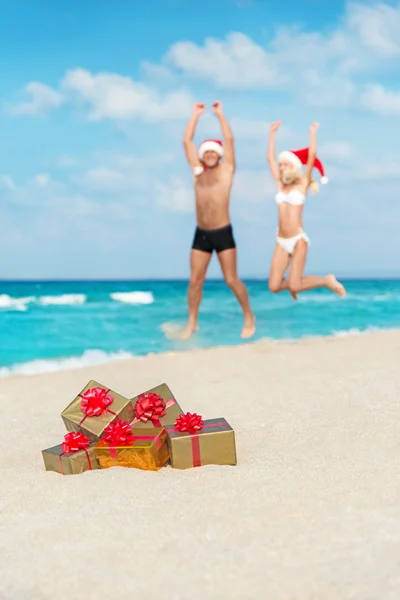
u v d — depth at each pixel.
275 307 23.67
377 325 17.67
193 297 10.17
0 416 5.80
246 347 11.03
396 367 7.55
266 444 4.20
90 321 18.95
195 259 9.73
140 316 20.62
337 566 2.25
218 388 6.76
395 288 43.41
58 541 2.59
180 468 3.63
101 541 2.56
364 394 5.85
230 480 3.32
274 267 8.68
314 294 32.47
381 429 4.42
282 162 8.55
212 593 2.11
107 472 3.56
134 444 3.69
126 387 7.36
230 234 9.47
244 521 2.70
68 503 3.07
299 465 3.57
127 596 2.12
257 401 5.84
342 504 2.88
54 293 37.31
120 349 13.27
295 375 7.39
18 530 2.75
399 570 2.20
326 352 9.77
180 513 2.84
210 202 9.35
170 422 3.98
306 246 8.58
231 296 30.58
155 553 2.42
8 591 2.19
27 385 7.75
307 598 2.04
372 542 2.45
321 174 8.62
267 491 3.10
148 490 3.20
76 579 2.25
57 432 5.06
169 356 10.15
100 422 3.92
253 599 2.06
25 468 3.88
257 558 2.34
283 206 8.59
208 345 13.91
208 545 2.47
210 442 3.65
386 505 2.86
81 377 8.26
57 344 14.12
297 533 2.56
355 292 36.56
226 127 9.15
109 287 42.66
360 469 3.45
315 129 8.50
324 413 5.11
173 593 2.12
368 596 2.03
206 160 9.27
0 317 20.06
